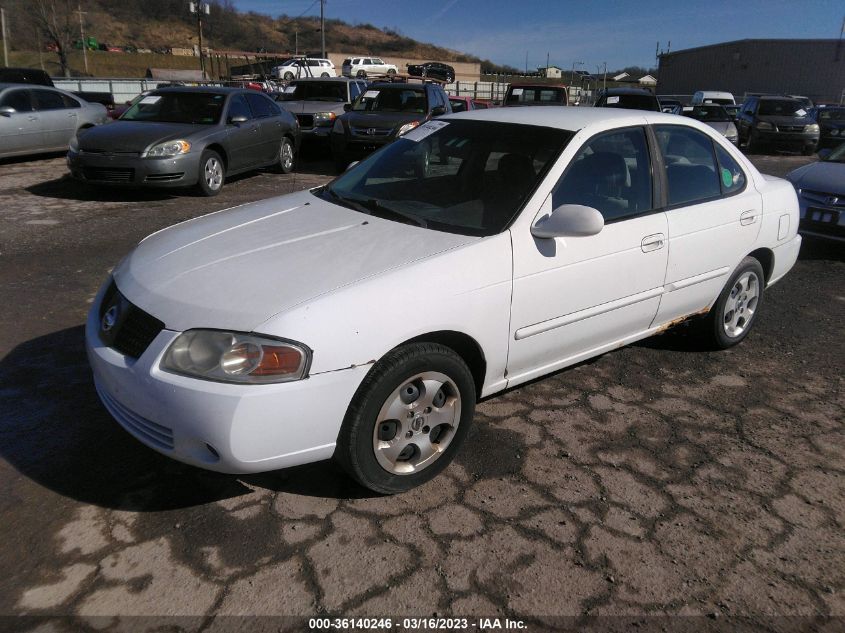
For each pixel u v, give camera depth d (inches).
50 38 1956.2
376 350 102.5
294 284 104.7
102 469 118.3
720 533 108.1
